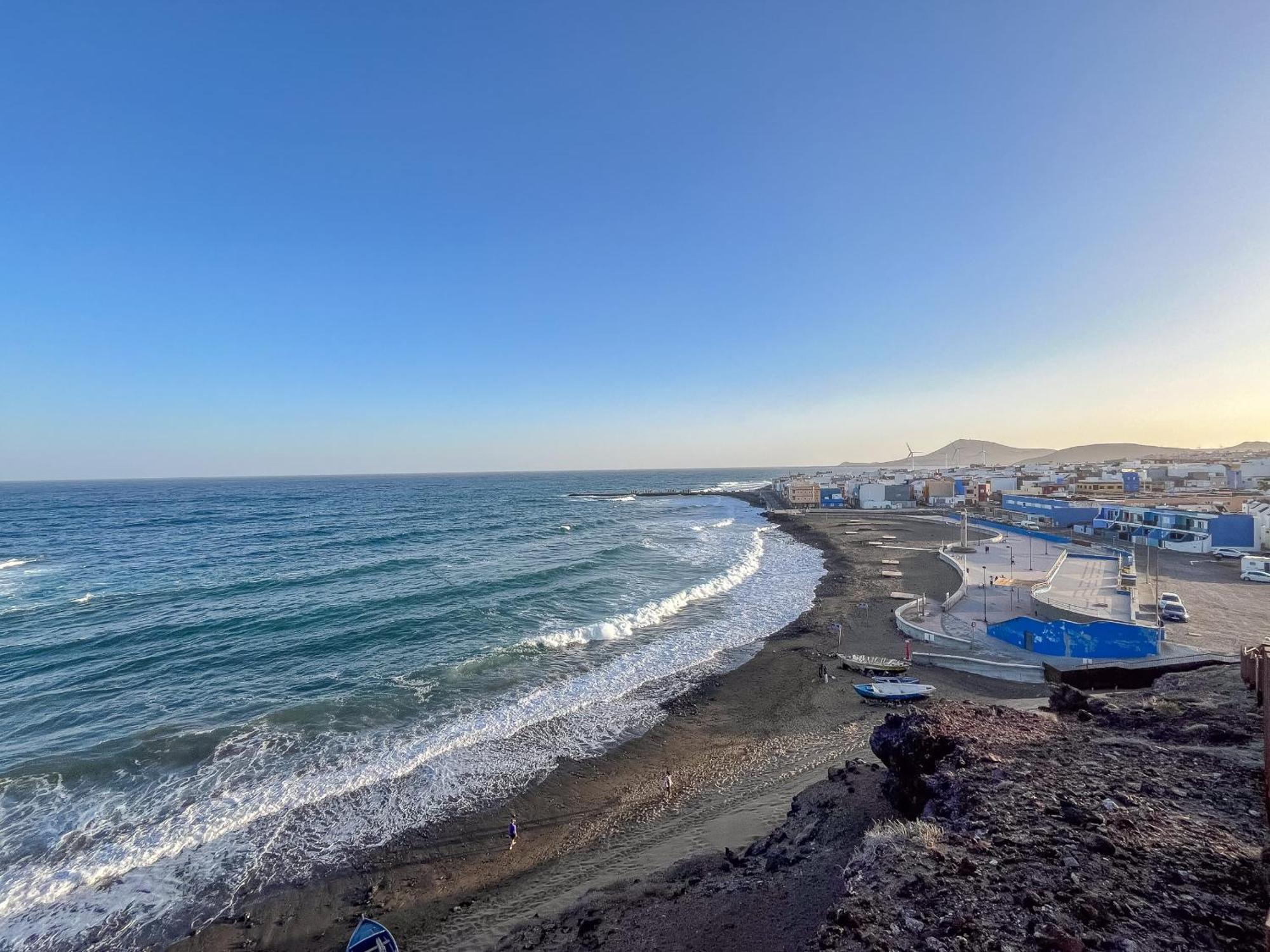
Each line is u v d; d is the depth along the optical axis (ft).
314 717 63.67
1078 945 16.11
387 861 42.39
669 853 39.65
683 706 67.67
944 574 135.44
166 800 48.65
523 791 50.75
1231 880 18.51
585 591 126.11
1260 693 34.04
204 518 296.10
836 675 75.66
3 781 50.75
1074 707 38.99
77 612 107.45
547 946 29.17
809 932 21.84
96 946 35.04
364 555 171.94
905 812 30.48
